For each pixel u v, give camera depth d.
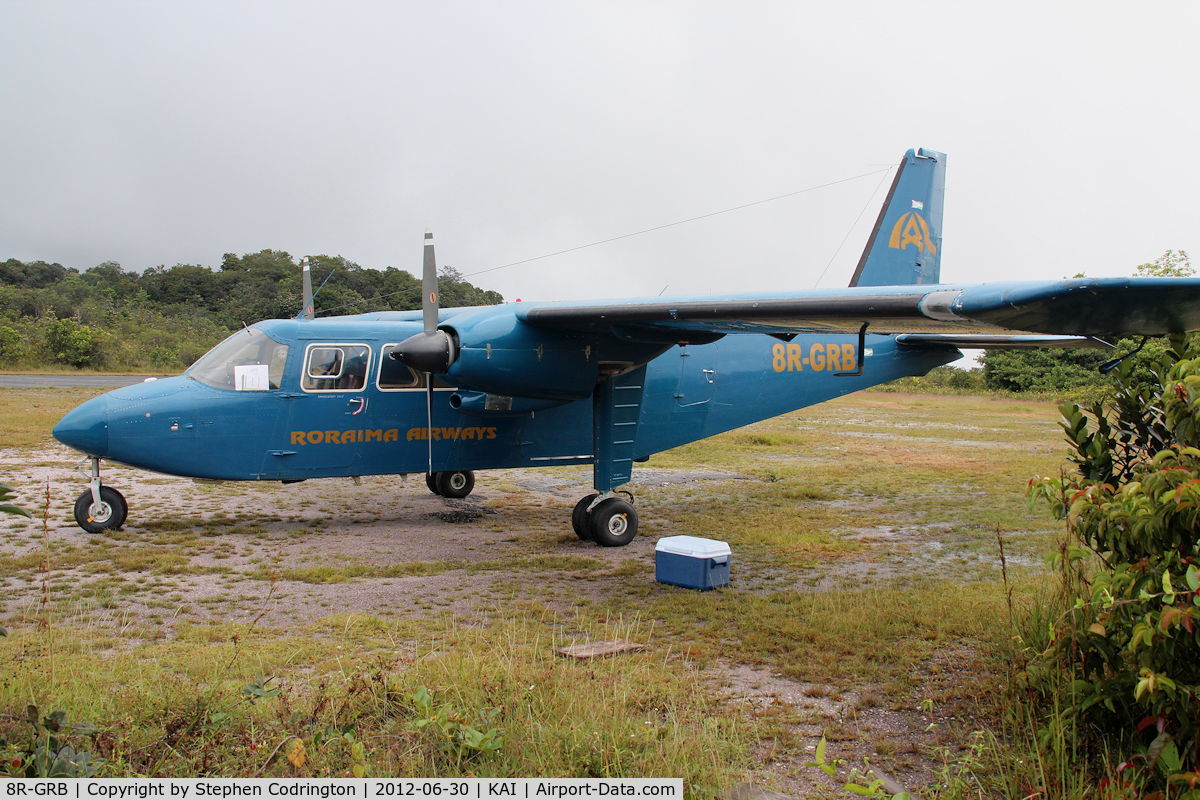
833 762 4.30
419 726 4.03
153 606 7.04
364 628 6.37
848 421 27.73
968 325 6.33
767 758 4.34
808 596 7.44
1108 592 3.91
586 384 9.68
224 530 10.36
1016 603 6.96
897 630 6.41
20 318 47.84
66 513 11.04
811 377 12.70
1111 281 4.59
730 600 7.39
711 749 4.25
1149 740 4.15
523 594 7.66
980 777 4.12
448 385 10.68
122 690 4.59
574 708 4.49
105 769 3.55
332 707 4.37
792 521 11.38
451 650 5.88
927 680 5.45
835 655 5.90
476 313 9.52
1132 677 4.03
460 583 8.02
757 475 15.81
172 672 5.05
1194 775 3.33
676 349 11.55
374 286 45.47
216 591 7.59
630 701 4.86
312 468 10.19
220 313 59.59
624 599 7.49
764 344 12.31
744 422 12.30
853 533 10.61
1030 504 4.78
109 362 41.53
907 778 4.16
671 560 7.96
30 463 15.31
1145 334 5.80
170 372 41.97
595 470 10.09
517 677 4.91
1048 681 4.73
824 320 7.01
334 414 10.18
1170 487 3.86
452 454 10.77
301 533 10.36
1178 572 3.88
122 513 10.11
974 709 4.96
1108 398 5.15
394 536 10.36
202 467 9.77
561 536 10.54
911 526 11.04
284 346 10.01
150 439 9.54
